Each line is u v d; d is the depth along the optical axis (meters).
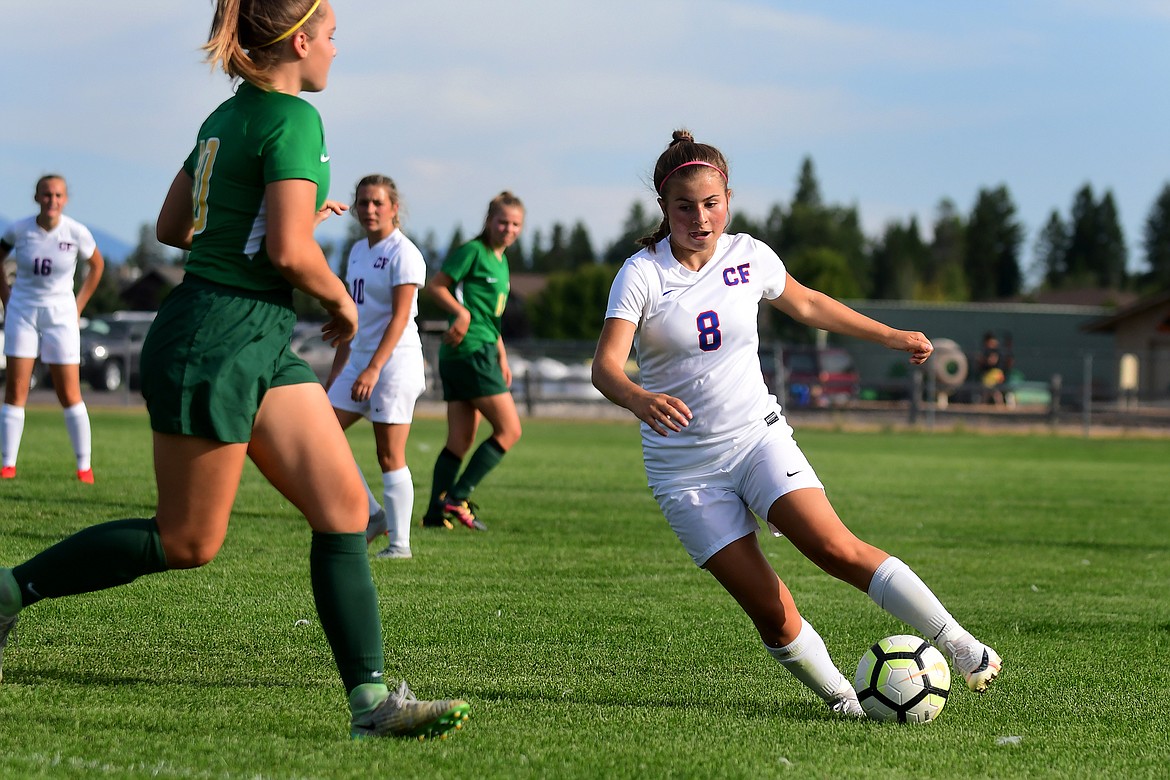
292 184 12.55
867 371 166.75
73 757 12.06
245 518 32.41
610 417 112.75
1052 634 21.75
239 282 12.86
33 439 56.78
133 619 19.44
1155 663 19.34
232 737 13.05
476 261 32.66
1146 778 12.84
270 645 18.11
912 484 53.34
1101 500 48.50
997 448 84.00
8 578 13.52
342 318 13.49
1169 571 30.58
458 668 17.36
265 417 13.07
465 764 12.33
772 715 15.34
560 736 13.66
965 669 14.98
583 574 26.41
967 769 12.95
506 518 36.19
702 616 21.95
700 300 15.13
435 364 112.12
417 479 47.12
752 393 15.30
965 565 30.59
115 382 121.69
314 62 13.26
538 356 126.44
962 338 184.12
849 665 18.61
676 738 13.79
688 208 14.95
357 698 13.38
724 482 15.18
